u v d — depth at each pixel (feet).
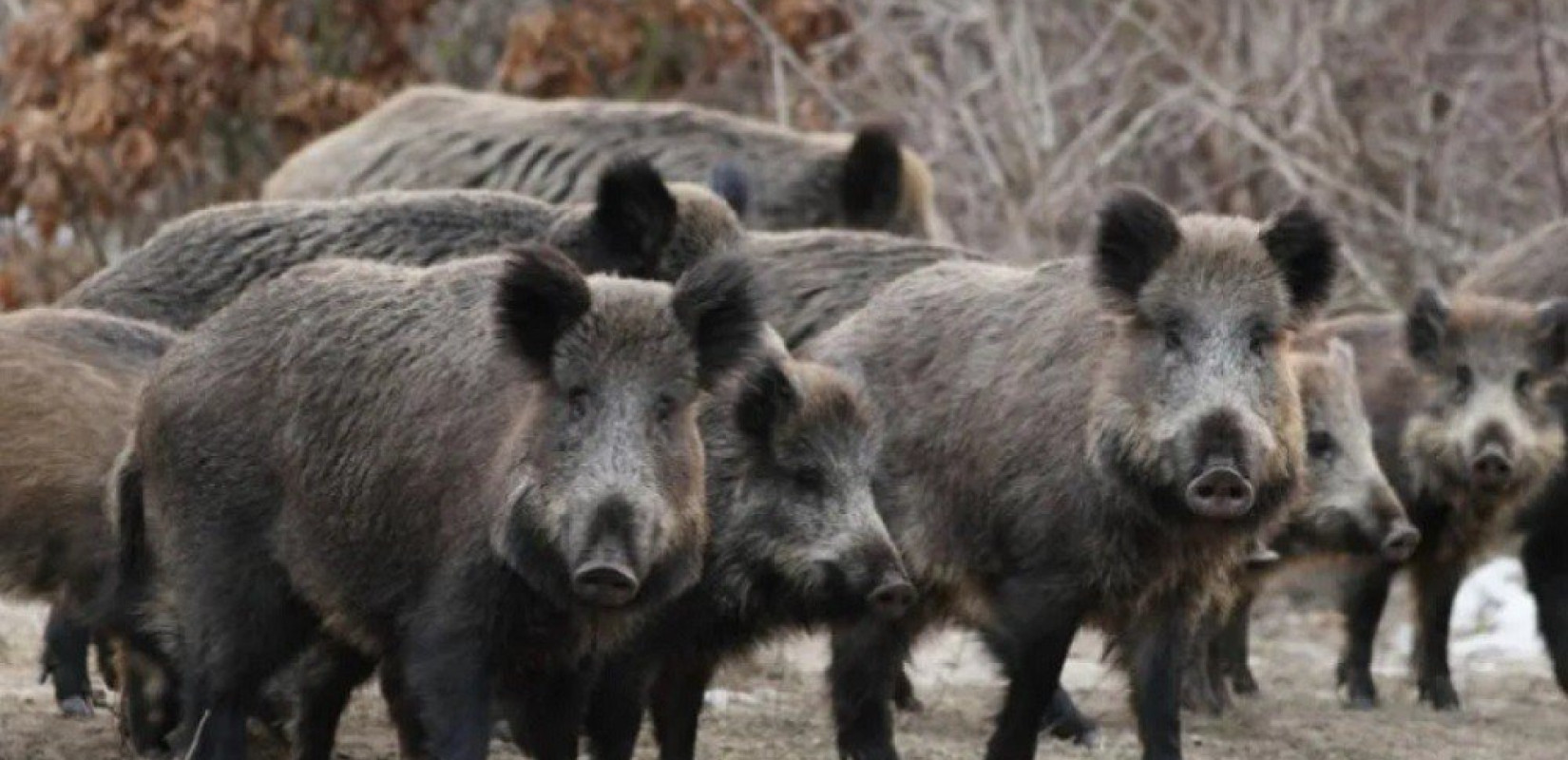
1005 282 104.17
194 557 92.12
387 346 88.48
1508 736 126.93
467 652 83.30
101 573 100.17
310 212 126.31
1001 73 196.75
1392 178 203.82
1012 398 98.99
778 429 95.81
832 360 106.32
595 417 80.18
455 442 84.33
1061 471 96.37
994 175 191.52
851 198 156.04
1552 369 132.87
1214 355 92.27
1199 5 213.66
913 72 203.51
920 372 103.71
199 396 92.43
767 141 158.81
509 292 81.35
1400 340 139.95
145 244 127.54
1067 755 115.85
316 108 200.13
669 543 80.53
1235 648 136.36
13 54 203.51
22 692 117.70
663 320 81.46
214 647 91.81
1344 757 118.73
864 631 103.86
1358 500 122.93
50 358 103.86
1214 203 201.05
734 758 109.19
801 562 95.25
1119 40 214.28
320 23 211.20
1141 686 98.94
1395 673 150.41
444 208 126.52
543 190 157.58
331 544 88.43
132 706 103.45
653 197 120.78
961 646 144.25
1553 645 133.28
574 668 87.15
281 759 104.94
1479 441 128.67
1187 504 91.56
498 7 224.33
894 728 119.75
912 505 102.73
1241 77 205.16
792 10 209.46
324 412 88.89
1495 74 210.59
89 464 101.45
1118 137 205.67
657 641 95.91
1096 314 97.35
